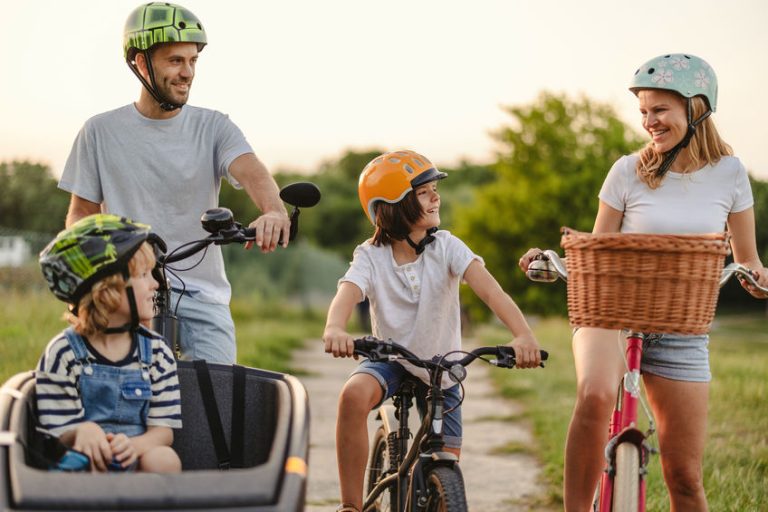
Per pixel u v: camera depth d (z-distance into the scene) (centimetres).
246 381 358
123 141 465
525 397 1083
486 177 7950
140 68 446
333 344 379
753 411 860
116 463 324
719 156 432
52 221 3294
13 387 318
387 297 438
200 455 358
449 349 444
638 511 370
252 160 468
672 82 419
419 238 437
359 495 427
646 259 364
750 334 3275
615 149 3247
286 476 278
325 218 6862
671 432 435
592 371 408
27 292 1414
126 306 337
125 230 335
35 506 258
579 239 374
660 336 425
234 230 396
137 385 340
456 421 436
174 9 441
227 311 478
